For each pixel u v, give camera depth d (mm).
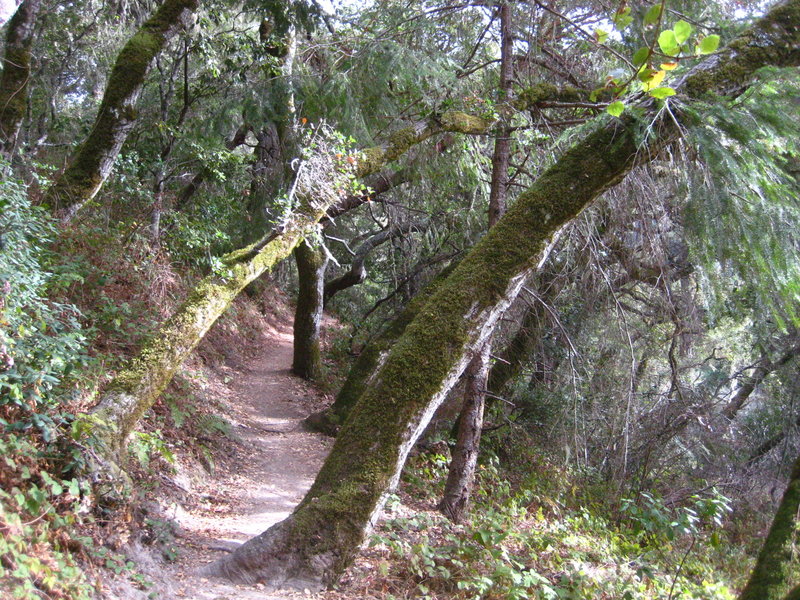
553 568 7000
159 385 6527
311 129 8211
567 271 10508
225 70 12984
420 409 5621
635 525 11172
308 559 5340
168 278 10594
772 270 4766
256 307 23234
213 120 11859
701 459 13414
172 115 14172
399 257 17953
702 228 4973
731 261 5090
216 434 10250
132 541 5285
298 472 10352
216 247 14016
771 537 3451
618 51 9289
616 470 11883
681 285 10875
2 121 8734
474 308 5719
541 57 10539
